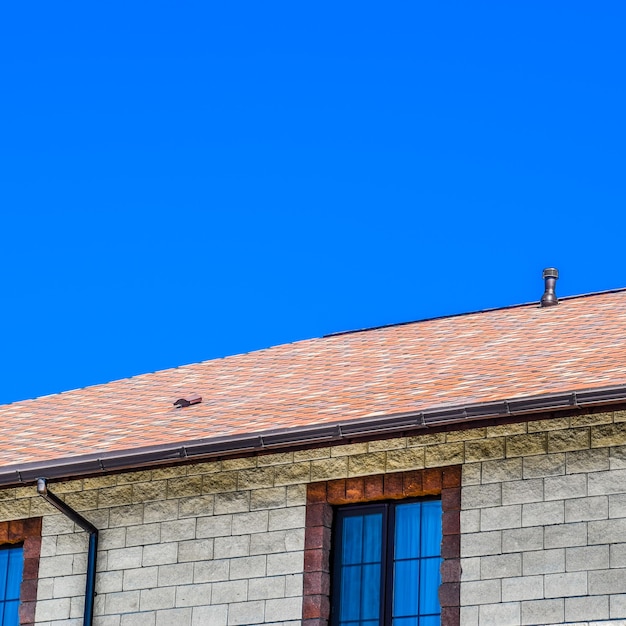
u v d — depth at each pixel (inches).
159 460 884.0
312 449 871.1
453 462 828.0
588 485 788.6
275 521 871.7
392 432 826.8
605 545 775.1
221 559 881.5
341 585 853.2
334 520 865.5
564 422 802.8
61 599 921.5
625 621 757.3
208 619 872.9
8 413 1159.6
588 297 1219.2
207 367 1211.9
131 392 1157.7
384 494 845.2
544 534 792.9
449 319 1235.2
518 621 785.6
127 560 910.4
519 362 946.1
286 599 852.6
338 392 964.6
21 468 916.6
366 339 1210.6
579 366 877.2
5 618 948.0
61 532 938.1
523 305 1231.5
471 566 806.5
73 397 1187.9
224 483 895.1
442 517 825.5
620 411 788.0
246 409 971.9
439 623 818.8
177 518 903.7
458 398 837.2
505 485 810.8
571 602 775.1
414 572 834.8
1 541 959.0
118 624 899.4
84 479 940.6
